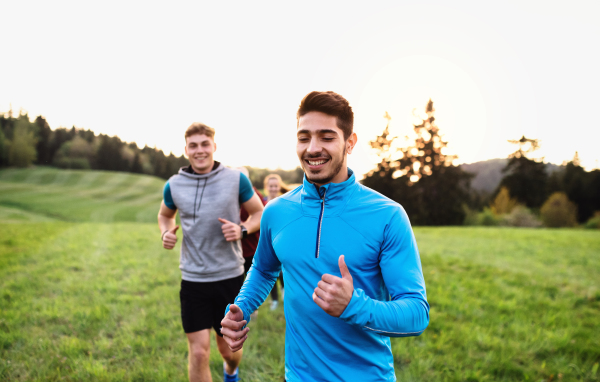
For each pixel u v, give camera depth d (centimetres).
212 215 239
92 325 391
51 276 607
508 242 1402
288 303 139
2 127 6806
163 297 498
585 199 4744
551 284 667
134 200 4100
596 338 402
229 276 242
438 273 729
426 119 4462
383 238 121
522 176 4894
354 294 104
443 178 4350
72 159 6919
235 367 264
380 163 4562
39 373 286
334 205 129
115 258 785
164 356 322
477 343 371
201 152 247
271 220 146
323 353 128
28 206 3231
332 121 125
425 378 299
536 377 308
